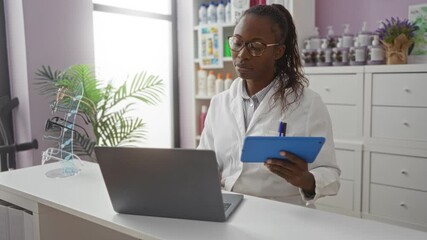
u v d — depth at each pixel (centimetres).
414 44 243
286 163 99
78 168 154
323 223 94
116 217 101
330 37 257
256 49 124
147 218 100
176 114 349
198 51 310
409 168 217
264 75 135
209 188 92
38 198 119
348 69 229
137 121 260
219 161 143
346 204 239
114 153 95
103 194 121
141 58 319
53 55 239
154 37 328
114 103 247
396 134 218
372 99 224
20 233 132
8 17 233
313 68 243
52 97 237
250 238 86
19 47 230
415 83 209
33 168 156
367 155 229
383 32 233
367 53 238
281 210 104
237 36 127
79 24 250
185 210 97
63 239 129
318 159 124
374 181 229
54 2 237
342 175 239
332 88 237
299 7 259
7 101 232
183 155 90
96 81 233
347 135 236
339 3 275
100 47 287
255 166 132
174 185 94
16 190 127
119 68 302
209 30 295
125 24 304
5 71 238
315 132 129
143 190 97
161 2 329
